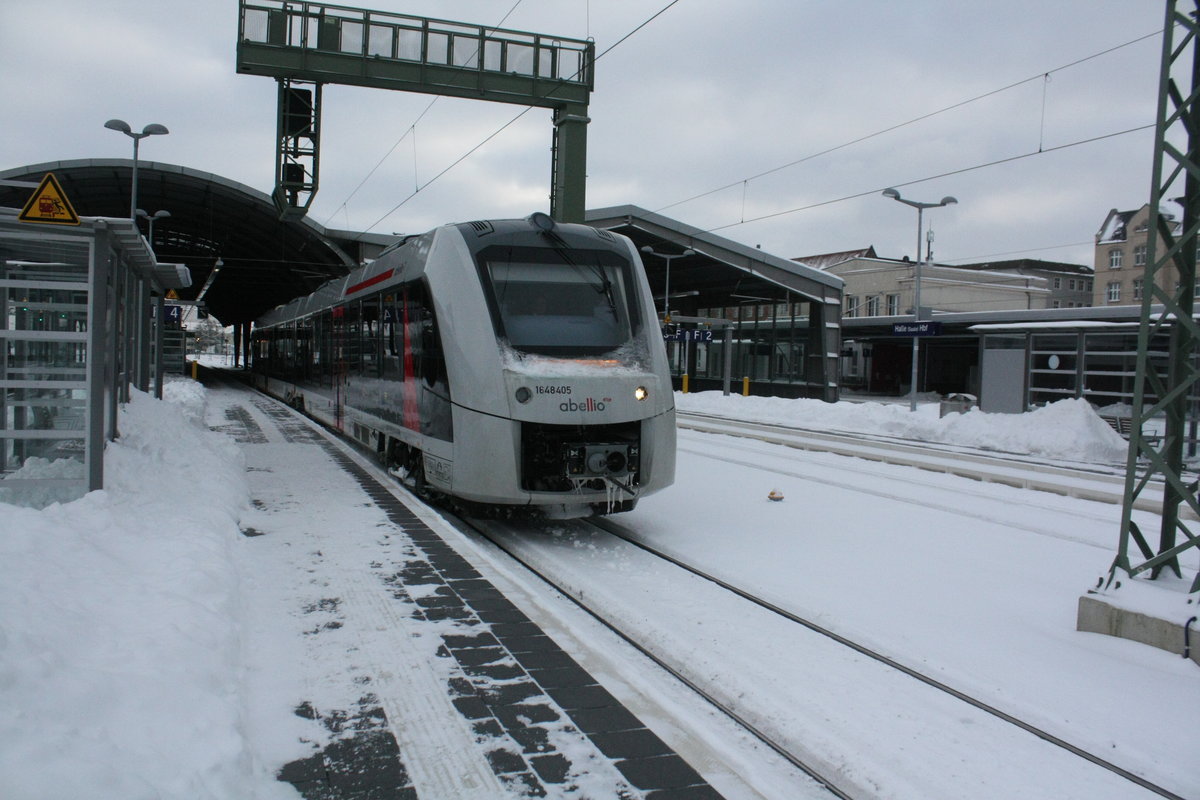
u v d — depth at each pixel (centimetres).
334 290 1669
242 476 1088
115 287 907
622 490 884
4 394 752
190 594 521
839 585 725
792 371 3866
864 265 6384
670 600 684
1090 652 579
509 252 932
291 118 1678
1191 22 589
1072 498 1247
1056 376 2084
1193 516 1125
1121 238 5975
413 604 607
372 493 1031
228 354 12719
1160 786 410
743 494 1183
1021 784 410
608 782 377
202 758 338
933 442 2006
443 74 1702
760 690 508
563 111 1791
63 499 718
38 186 688
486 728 423
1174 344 625
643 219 3216
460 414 880
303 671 483
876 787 404
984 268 7669
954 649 580
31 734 301
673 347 5138
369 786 365
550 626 570
